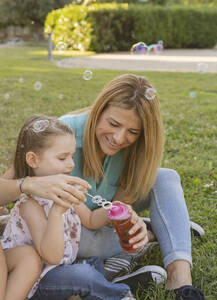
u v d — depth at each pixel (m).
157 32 14.54
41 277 1.45
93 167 1.78
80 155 1.82
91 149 1.74
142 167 1.77
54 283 1.43
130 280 1.67
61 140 1.56
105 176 1.82
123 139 1.66
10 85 6.33
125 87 1.62
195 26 15.41
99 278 1.45
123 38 14.11
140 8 14.02
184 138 3.91
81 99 5.53
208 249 2.02
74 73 8.00
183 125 4.36
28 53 12.34
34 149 1.56
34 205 1.52
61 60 10.47
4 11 18.64
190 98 5.88
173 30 15.05
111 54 12.76
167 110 5.03
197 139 3.89
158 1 21.38
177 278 1.59
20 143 1.62
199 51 14.59
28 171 1.64
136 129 1.65
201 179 2.98
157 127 1.68
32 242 1.54
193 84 7.18
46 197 1.41
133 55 12.61
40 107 4.94
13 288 1.36
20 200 1.56
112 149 1.70
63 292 1.43
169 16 14.61
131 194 1.86
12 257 1.44
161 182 1.84
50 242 1.40
